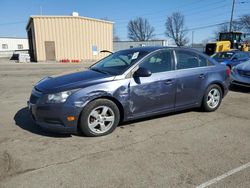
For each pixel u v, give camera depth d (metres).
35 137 4.31
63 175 3.16
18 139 4.22
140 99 4.65
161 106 4.99
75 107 4.06
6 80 11.44
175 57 5.20
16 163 3.43
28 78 12.24
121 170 3.28
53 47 29.36
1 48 62.72
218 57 14.27
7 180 3.04
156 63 4.92
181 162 3.50
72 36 29.98
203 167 3.37
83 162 3.48
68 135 4.39
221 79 5.90
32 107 4.27
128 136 4.39
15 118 5.34
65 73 4.96
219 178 3.11
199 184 2.98
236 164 3.45
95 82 4.27
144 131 4.63
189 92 5.35
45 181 3.03
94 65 5.55
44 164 3.41
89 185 2.96
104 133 4.41
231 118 5.47
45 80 4.67
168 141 4.21
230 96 7.87
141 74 4.50
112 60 5.26
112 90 4.32
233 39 26.11
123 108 4.51
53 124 4.10
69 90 4.08
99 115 4.34
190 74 5.31
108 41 32.94
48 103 4.04
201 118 5.43
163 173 3.21
